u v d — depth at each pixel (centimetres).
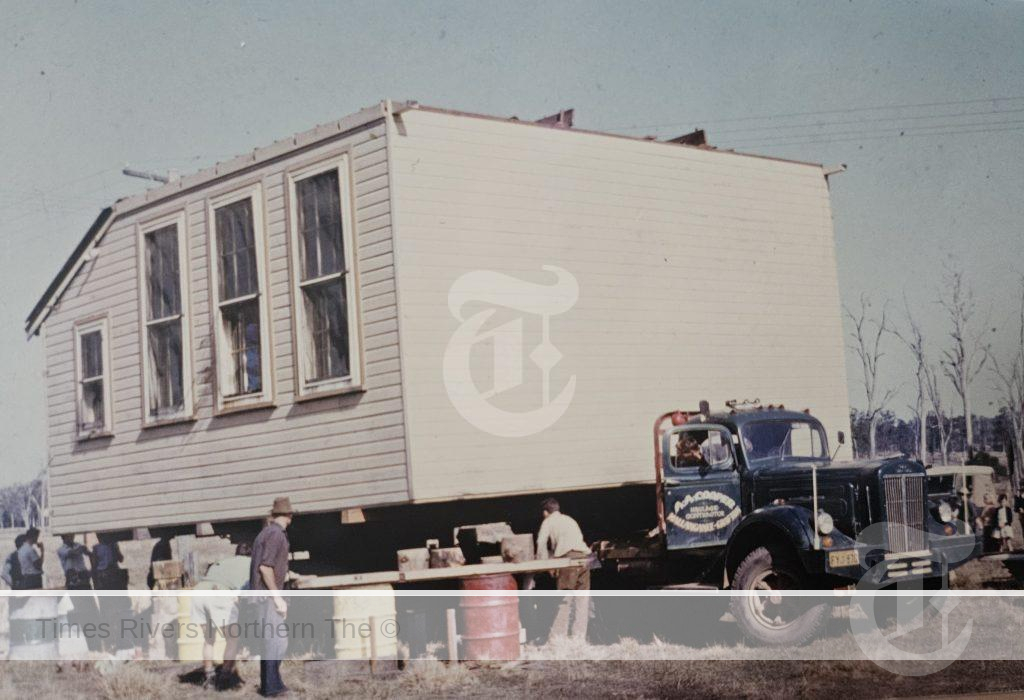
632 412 1113
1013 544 1303
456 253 1000
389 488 948
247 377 1052
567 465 1051
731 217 1227
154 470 1104
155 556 1117
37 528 1112
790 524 916
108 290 1138
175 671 940
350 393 980
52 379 1140
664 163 1178
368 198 980
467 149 1022
